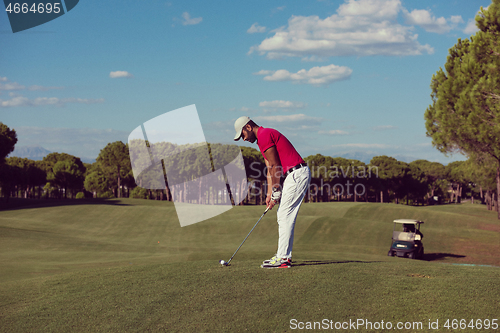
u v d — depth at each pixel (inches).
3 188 2122.3
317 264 230.8
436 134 846.5
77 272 248.8
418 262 282.2
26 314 161.5
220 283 185.6
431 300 156.4
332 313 146.9
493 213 1648.6
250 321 143.5
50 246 736.3
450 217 1266.0
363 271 205.9
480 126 673.6
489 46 661.9
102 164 2363.4
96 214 1291.8
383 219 1289.4
